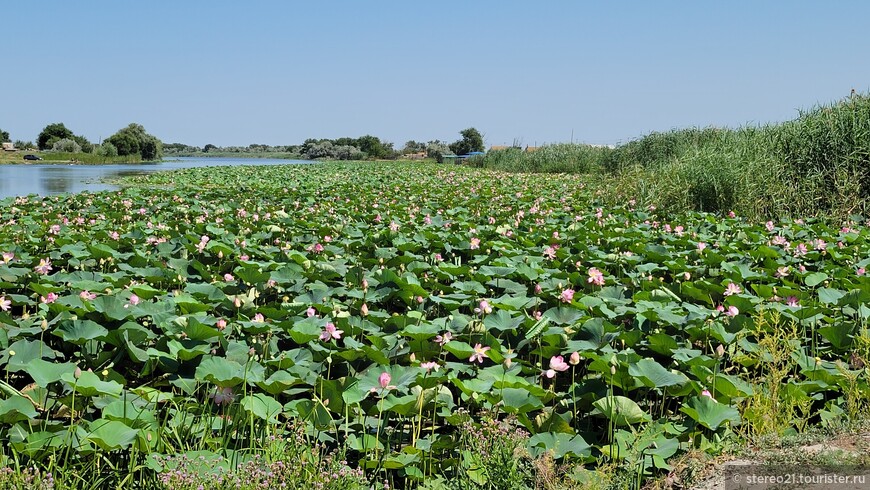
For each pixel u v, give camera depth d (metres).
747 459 3.44
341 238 9.45
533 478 3.30
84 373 3.55
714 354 4.30
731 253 8.31
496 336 5.05
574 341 4.75
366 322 5.10
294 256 7.01
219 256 7.16
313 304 5.50
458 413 3.73
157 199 14.86
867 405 4.00
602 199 15.76
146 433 3.28
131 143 92.00
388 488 3.23
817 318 5.28
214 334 4.39
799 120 13.97
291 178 25.83
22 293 6.28
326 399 3.80
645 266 7.20
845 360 4.81
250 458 3.27
